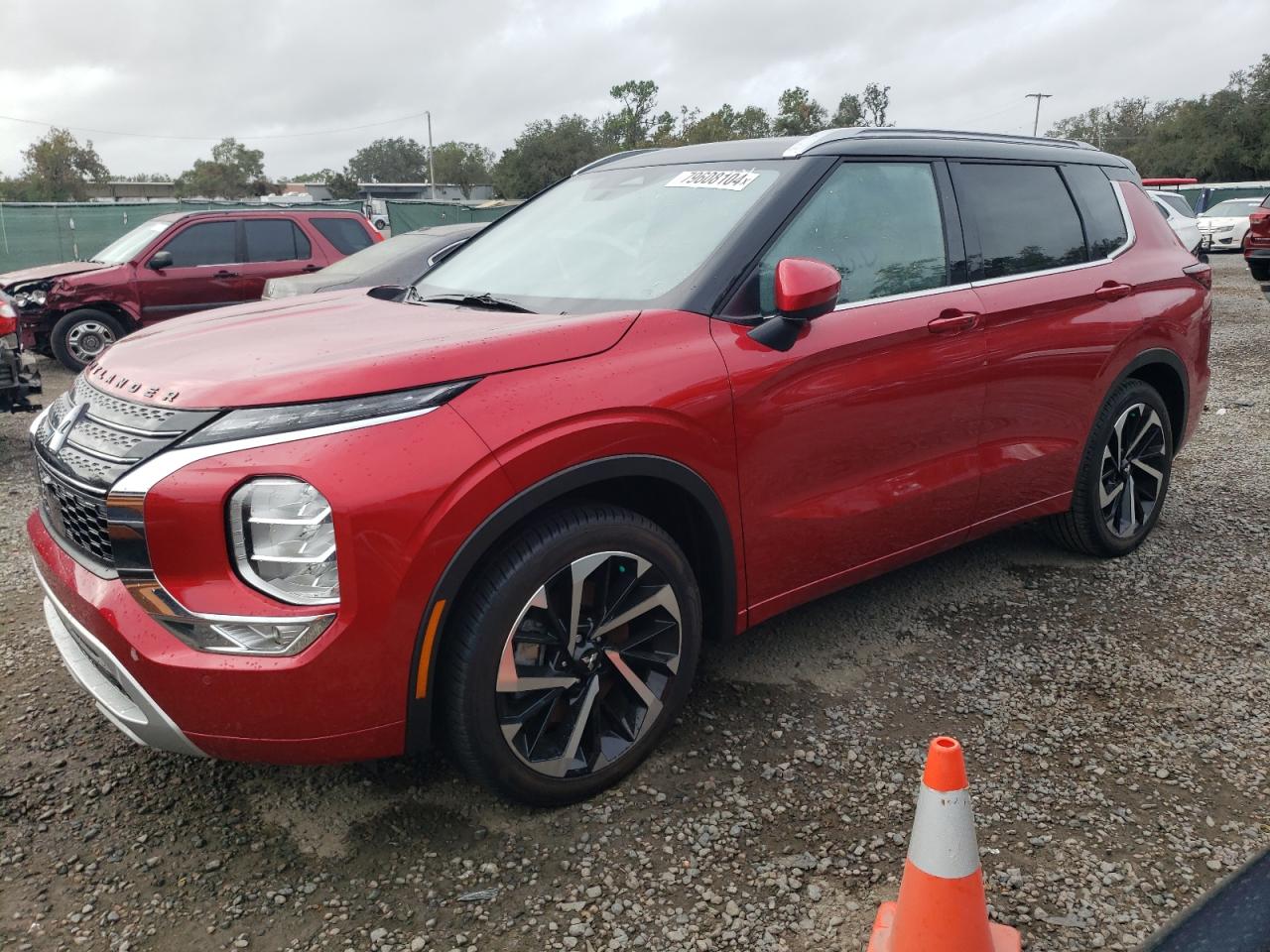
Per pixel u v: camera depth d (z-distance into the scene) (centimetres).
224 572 220
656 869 243
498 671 240
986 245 360
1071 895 232
